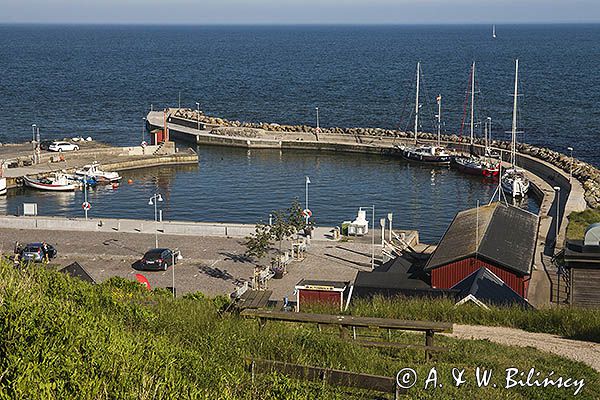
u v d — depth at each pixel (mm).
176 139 102312
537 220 40250
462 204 67500
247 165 85125
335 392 11375
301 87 163375
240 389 11016
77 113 122438
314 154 92188
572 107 124188
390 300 23734
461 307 20953
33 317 10992
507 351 16406
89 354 10352
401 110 127500
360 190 72812
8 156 82688
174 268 40688
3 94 143625
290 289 37031
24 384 8992
